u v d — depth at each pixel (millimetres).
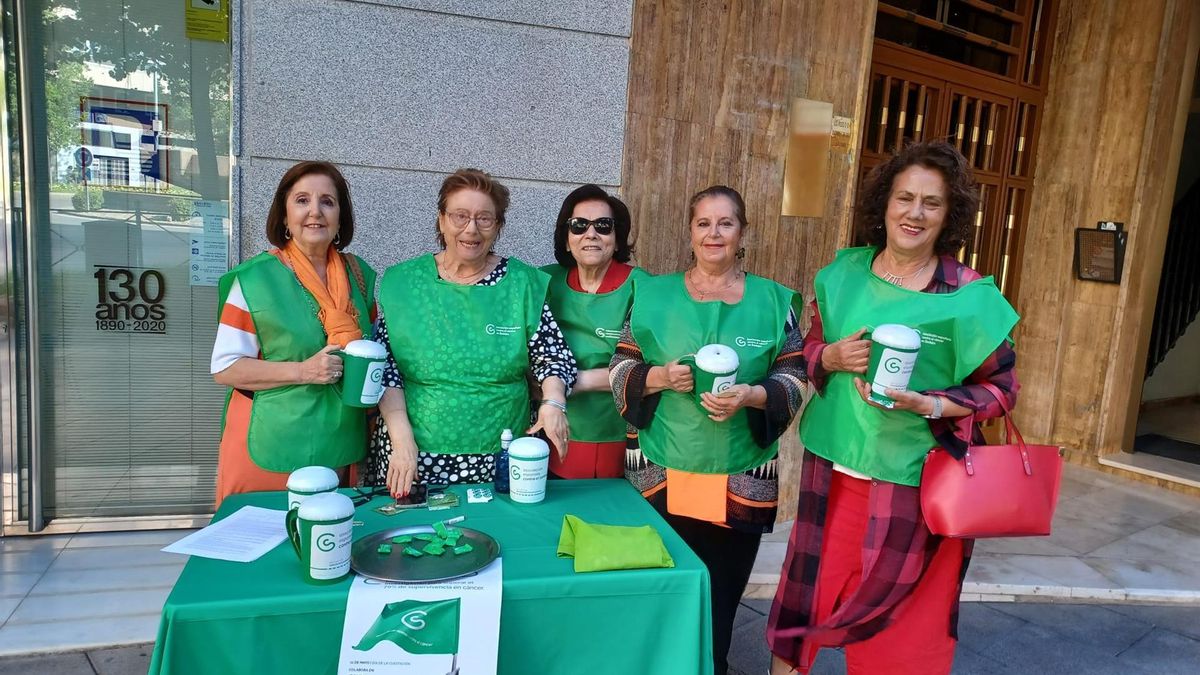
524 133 3479
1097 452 5719
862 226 2217
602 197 2678
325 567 1586
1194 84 5625
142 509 3723
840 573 2201
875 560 2051
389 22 3230
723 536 2414
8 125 3311
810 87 4121
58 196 3449
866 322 2092
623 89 3578
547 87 3479
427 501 2107
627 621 1734
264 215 3203
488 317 2316
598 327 2641
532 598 1655
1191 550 4242
